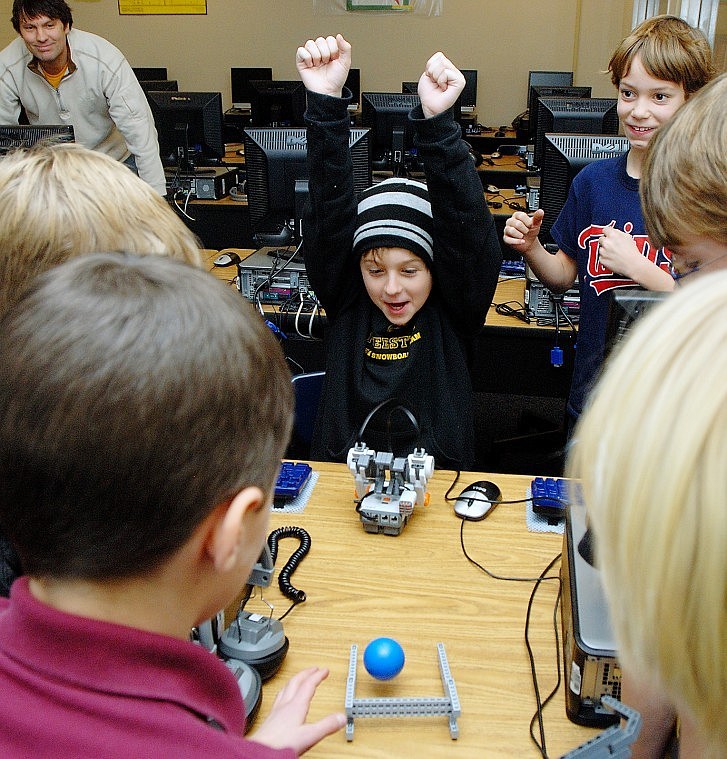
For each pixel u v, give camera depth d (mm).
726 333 387
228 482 459
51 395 415
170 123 3965
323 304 1785
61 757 430
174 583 482
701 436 359
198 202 3898
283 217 2607
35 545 451
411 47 6617
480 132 6219
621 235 1587
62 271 479
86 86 3416
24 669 450
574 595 904
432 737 869
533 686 940
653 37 1709
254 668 931
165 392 422
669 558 359
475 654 993
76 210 730
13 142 2957
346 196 1600
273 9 6637
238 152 5539
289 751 499
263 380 477
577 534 996
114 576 456
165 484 430
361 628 1043
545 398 3617
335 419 1693
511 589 1119
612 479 394
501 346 2830
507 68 6574
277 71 6812
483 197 1558
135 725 445
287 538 1240
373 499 1255
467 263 1571
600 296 1840
